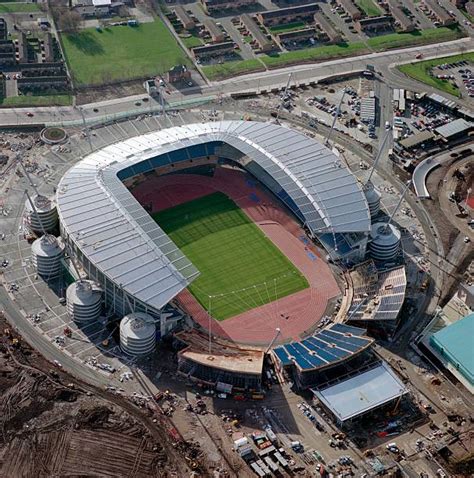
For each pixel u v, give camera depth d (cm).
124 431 17388
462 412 18450
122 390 18450
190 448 17138
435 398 18775
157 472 16562
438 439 17675
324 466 16888
